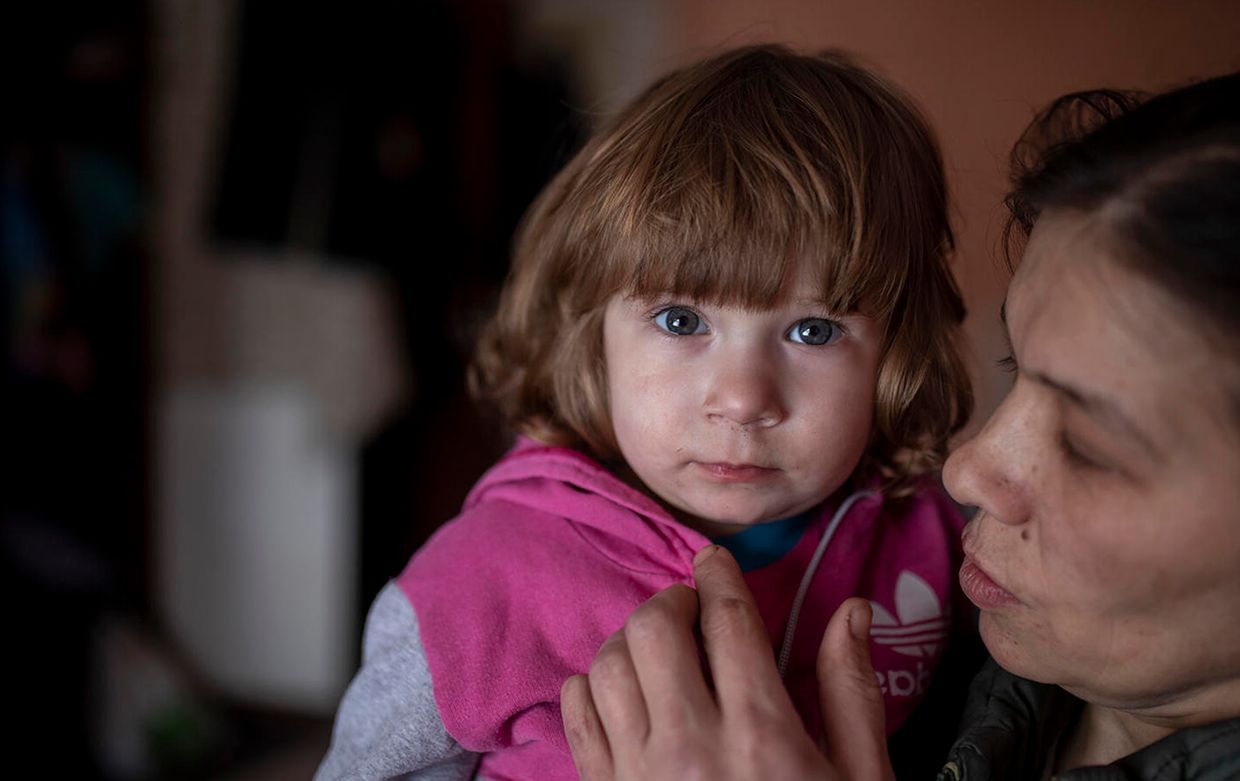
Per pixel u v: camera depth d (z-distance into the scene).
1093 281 0.44
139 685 2.21
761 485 0.68
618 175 0.73
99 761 2.07
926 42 2.72
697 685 0.49
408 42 2.46
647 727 0.48
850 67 0.82
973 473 0.49
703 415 0.67
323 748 2.37
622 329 0.72
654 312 0.70
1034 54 2.60
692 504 0.70
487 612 0.69
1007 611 0.50
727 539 0.73
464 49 2.69
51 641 2.05
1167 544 0.43
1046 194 0.48
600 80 3.15
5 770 1.93
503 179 2.86
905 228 0.72
